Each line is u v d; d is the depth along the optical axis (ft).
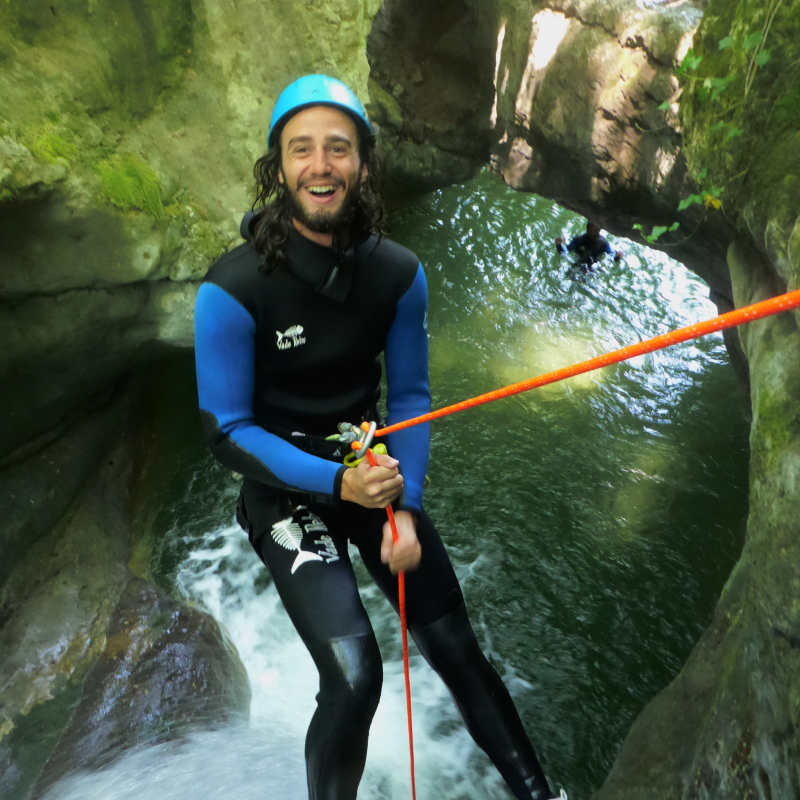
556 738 12.96
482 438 18.21
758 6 8.63
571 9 16.21
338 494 5.72
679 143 13.78
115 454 14.76
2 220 9.53
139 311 11.77
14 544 12.08
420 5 20.74
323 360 6.16
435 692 13.24
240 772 10.54
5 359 10.59
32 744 10.69
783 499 6.12
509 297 22.50
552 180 18.07
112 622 12.37
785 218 7.38
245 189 13.10
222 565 14.55
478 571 15.53
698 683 8.41
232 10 12.75
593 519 16.47
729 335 16.22
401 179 21.61
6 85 9.85
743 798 6.31
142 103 11.84
